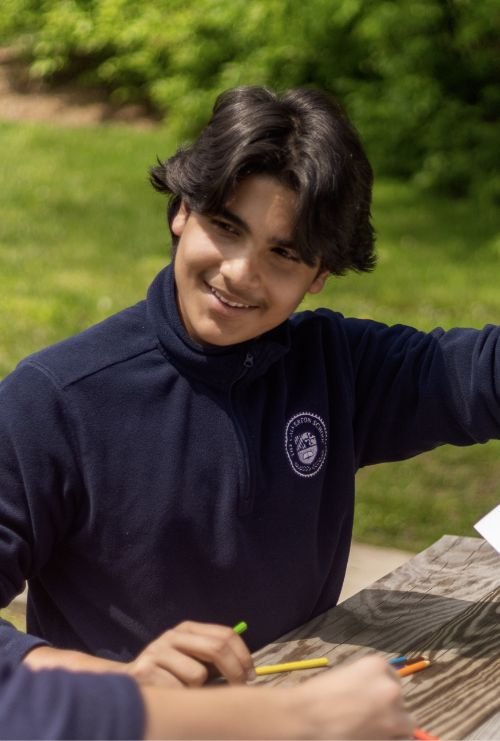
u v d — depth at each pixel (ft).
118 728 3.81
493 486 18.93
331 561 7.49
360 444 7.84
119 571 6.75
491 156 38.68
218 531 6.82
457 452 20.11
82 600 6.90
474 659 6.82
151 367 6.78
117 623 6.85
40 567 6.74
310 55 39.55
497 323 26.55
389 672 4.37
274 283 6.42
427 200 38.55
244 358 6.81
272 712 4.09
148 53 44.93
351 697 4.20
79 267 30.45
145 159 42.32
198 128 42.65
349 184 6.38
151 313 6.84
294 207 6.21
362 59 39.81
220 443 6.81
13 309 26.50
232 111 6.35
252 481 6.86
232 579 6.90
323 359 7.44
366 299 27.94
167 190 7.00
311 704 4.16
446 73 39.14
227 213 6.29
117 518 6.66
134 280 29.50
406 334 7.78
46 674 3.97
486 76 39.01
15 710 3.82
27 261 30.68
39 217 35.24
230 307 6.48
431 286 29.37
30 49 50.72
